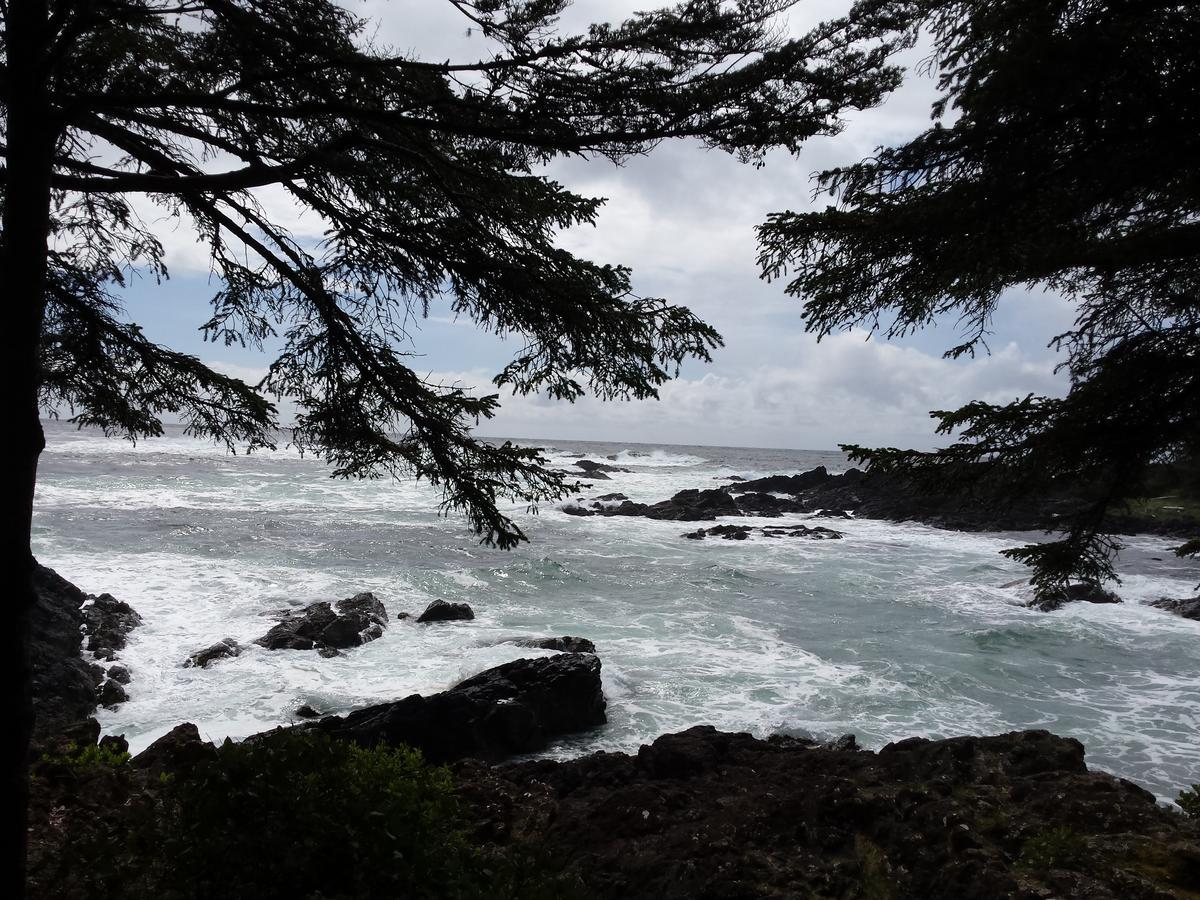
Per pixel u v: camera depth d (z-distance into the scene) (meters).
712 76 3.95
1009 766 6.54
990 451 4.72
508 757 10.84
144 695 12.54
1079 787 5.84
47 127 3.52
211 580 20.22
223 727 11.45
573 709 11.85
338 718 11.07
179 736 6.76
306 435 5.04
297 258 4.77
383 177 4.45
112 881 3.55
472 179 4.45
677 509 41.66
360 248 4.58
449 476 4.77
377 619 16.92
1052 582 5.16
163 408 5.05
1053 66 3.83
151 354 4.73
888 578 25.88
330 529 30.41
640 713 12.62
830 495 50.38
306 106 3.84
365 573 22.48
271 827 3.75
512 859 4.35
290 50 3.94
